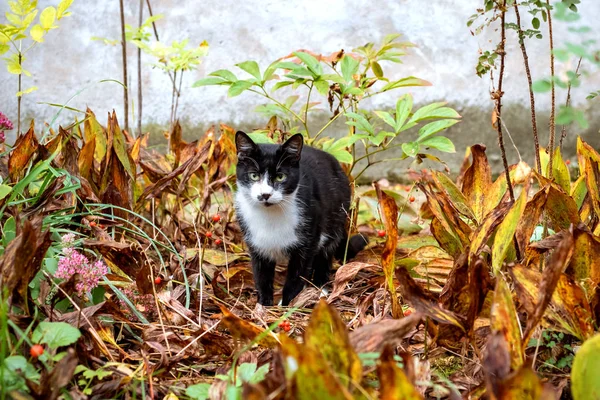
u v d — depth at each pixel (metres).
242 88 1.68
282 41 2.44
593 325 1.27
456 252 1.45
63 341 1.17
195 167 1.68
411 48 2.40
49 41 2.46
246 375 1.19
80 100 2.49
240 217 1.68
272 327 1.18
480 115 2.40
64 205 1.50
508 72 2.38
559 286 1.23
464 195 1.52
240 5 2.43
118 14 2.45
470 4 2.37
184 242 1.77
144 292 1.40
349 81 1.77
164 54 1.88
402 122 1.67
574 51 1.13
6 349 1.18
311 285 1.71
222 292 1.54
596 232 1.39
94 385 1.22
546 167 1.54
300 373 0.99
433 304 1.25
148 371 1.24
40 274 1.31
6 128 1.56
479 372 1.27
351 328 1.41
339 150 1.79
